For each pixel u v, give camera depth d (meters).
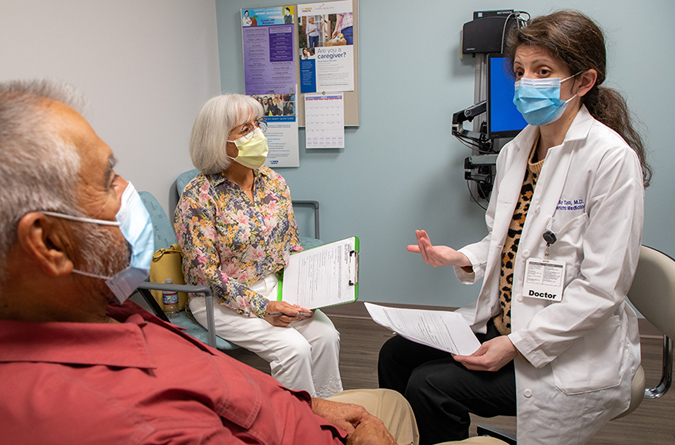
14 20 1.33
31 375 0.47
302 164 2.61
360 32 2.38
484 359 1.04
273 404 0.73
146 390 0.50
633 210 0.97
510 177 1.23
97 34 1.65
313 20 2.40
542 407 1.04
